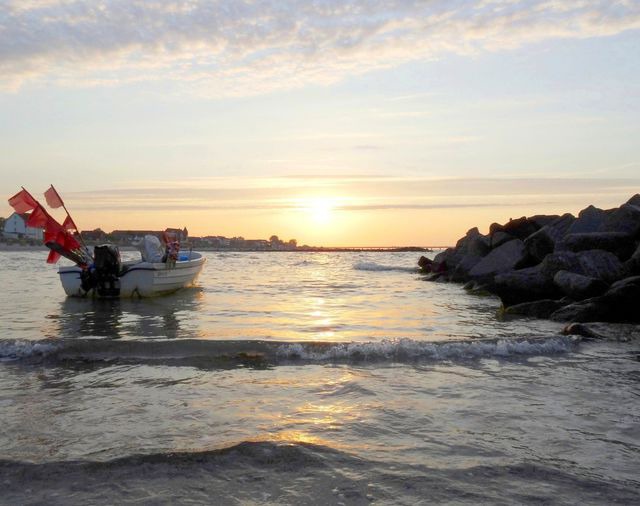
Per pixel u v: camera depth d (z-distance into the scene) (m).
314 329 11.84
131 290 17.73
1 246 86.62
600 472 4.29
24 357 8.40
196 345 8.81
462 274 27.36
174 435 5.08
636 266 14.18
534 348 9.12
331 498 3.83
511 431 5.23
